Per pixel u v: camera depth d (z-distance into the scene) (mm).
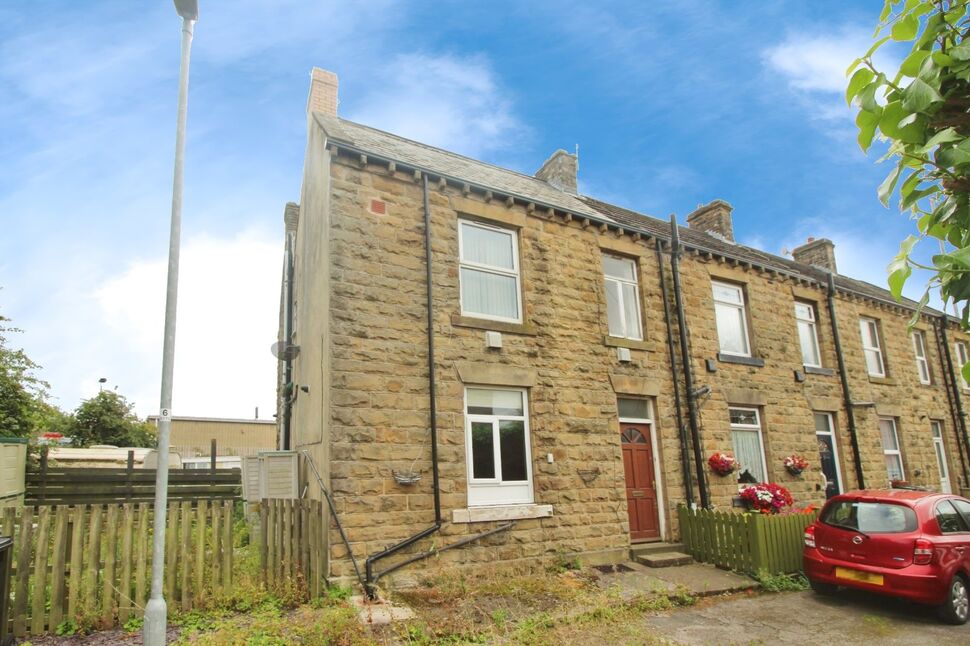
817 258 22141
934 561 8562
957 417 20078
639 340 12766
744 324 15117
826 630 8031
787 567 10672
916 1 2418
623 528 11305
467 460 10102
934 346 20484
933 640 7719
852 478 15906
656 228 16000
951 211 2418
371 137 12305
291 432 15219
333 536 8523
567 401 11320
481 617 7797
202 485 15258
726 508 12812
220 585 7648
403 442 9375
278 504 8328
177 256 6676
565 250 12203
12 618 6789
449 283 10523
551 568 10125
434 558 9195
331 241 9562
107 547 7145
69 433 28656
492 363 10586
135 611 7125
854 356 17328
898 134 2389
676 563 11125
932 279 2205
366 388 9266
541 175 17062
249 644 6305
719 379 13781
